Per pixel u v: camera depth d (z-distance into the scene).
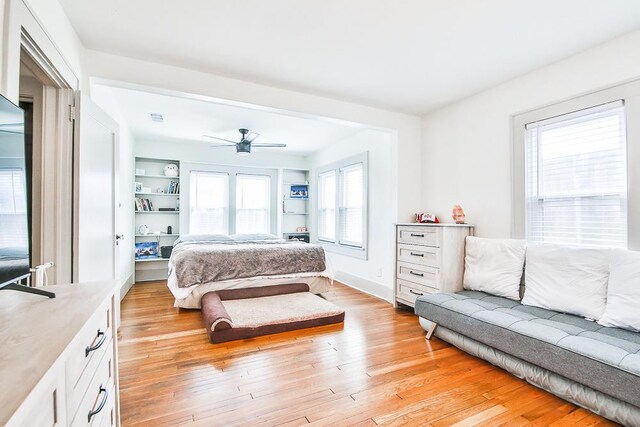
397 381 2.00
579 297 2.19
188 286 3.38
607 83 2.29
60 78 1.91
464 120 3.43
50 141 1.98
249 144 4.67
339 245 5.26
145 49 2.43
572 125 2.54
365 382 1.98
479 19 2.05
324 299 3.80
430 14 2.00
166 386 1.91
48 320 0.85
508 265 2.72
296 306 3.29
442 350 2.47
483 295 2.77
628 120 2.18
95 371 1.01
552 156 2.66
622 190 2.23
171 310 3.48
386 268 4.14
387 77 2.92
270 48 2.43
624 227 2.21
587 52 2.42
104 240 2.48
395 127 3.83
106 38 2.27
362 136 4.75
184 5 1.92
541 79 2.72
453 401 1.79
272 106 3.12
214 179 5.88
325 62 2.64
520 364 1.98
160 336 2.72
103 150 2.46
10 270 1.02
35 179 1.96
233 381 1.98
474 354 2.30
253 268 3.74
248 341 2.62
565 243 2.55
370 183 4.54
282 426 1.56
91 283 1.29
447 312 2.45
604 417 1.61
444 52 2.47
